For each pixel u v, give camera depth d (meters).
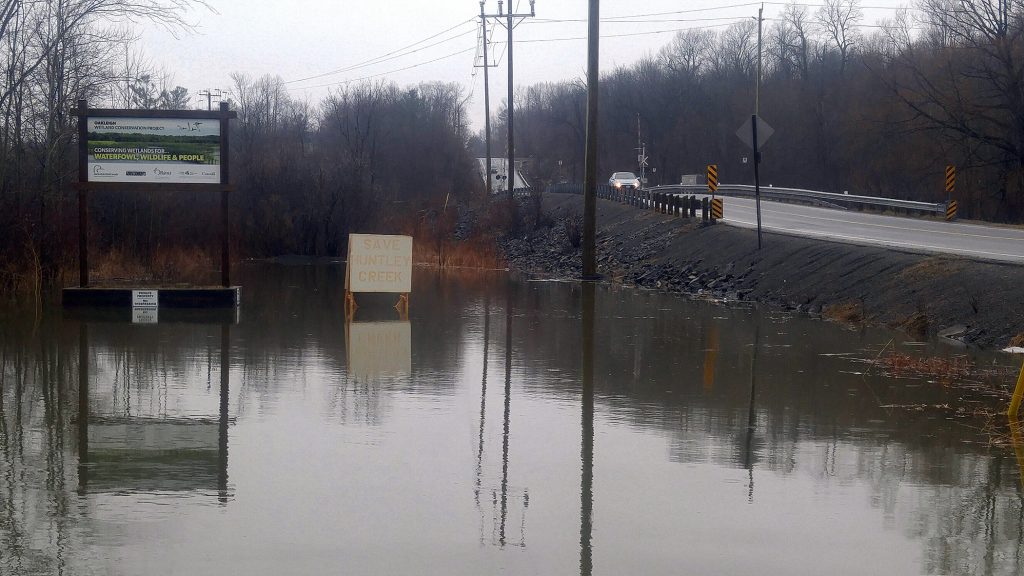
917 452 8.91
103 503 7.23
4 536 6.50
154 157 21.84
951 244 26.19
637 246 40.59
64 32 27.92
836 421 10.17
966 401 11.27
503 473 8.09
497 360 14.10
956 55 58.31
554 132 135.50
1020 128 54.06
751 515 7.08
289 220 48.16
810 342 16.22
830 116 89.25
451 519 6.92
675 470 8.23
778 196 60.66
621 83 124.50
